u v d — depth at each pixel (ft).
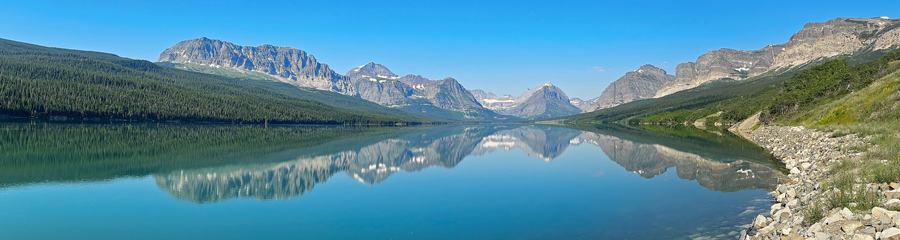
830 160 110.52
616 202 97.19
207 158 201.98
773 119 390.83
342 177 144.87
